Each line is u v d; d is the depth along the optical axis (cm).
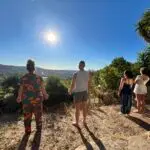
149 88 546
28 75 268
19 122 367
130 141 255
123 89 375
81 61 305
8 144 263
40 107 281
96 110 429
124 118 364
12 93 511
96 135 288
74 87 310
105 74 653
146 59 680
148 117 367
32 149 248
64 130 309
